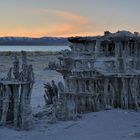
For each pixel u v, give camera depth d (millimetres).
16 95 25844
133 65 34688
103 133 25406
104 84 32500
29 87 26156
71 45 36438
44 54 145500
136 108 32375
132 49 35062
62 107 28766
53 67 34656
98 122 27781
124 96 32562
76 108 29953
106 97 32469
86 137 24312
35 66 93250
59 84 29547
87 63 33250
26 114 25906
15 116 25719
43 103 38562
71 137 24297
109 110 31250
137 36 34812
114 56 34594
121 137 24312
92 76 32375
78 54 34250
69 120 28484
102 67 33438
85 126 26844
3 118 25906
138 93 34219
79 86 31578
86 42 35531
